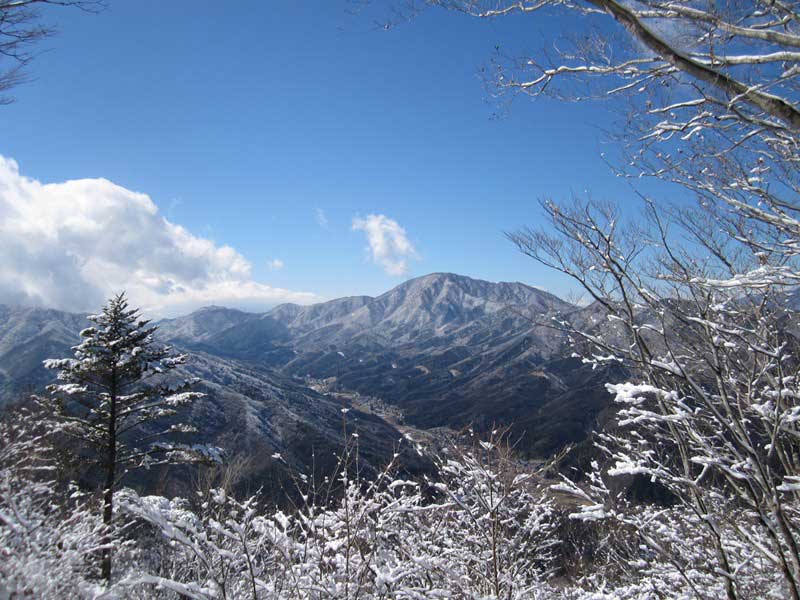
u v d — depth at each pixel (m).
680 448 4.16
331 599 4.46
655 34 3.20
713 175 4.14
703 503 3.87
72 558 4.46
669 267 4.19
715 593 4.91
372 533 4.54
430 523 6.16
